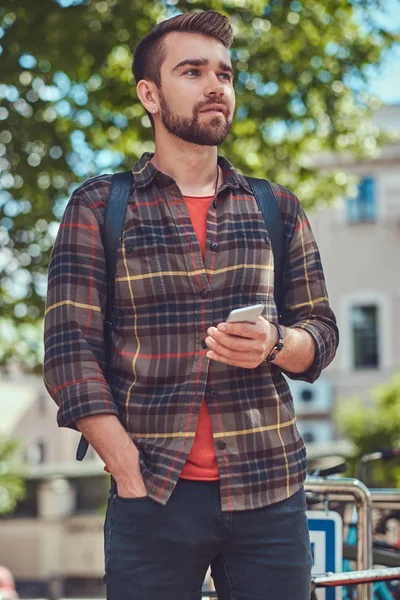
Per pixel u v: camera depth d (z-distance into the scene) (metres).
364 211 29.72
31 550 27.69
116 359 2.62
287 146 12.68
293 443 2.61
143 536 2.46
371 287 29.55
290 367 2.64
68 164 11.68
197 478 2.50
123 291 2.62
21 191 11.75
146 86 2.82
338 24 11.97
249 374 2.58
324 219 29.95
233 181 2.77
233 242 2.67
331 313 2.83
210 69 2.73
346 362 29.41
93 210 2.71
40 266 11.92
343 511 4.11
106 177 2.78
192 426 2.50
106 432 2.48
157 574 2.47
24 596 25.44
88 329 2.63
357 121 12.90
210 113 2.70
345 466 3.94
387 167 29.23
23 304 12.02
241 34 11.46
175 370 2.55
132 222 2.67
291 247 2.83
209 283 2.61
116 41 10.78
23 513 28.02
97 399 2.51
